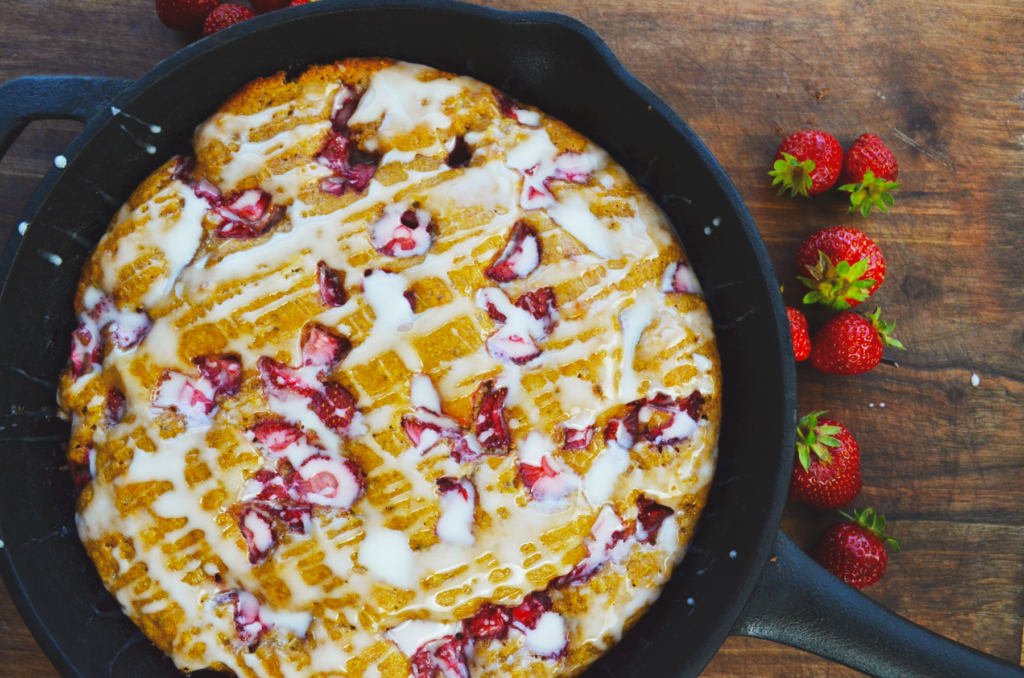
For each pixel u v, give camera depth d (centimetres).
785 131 69
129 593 60
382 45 63
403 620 60
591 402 61
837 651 61
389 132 62
